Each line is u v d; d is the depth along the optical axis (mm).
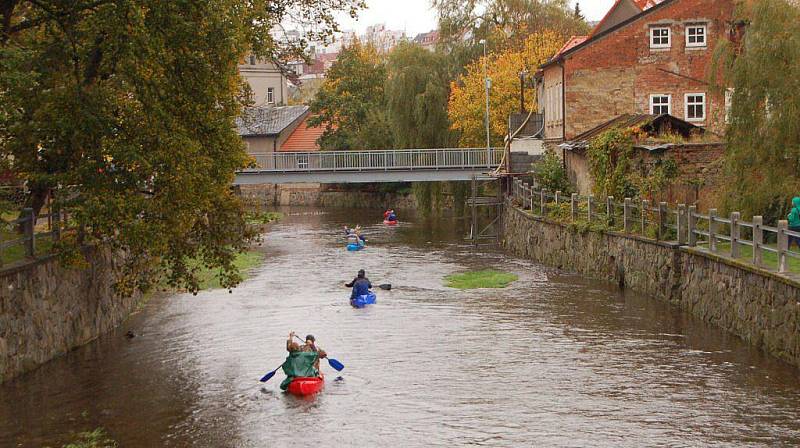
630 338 24906
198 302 32938
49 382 21469
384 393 20344
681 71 50375
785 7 25641
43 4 22656
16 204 25578
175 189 22328
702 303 26844
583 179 46625
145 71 22031
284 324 28375
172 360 23766
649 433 17141
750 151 25969
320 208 92250
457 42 85188
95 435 17562
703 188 34719
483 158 62875
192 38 21688
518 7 85438
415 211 83000
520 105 69000
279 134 93875
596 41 50594
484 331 26531
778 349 21672
